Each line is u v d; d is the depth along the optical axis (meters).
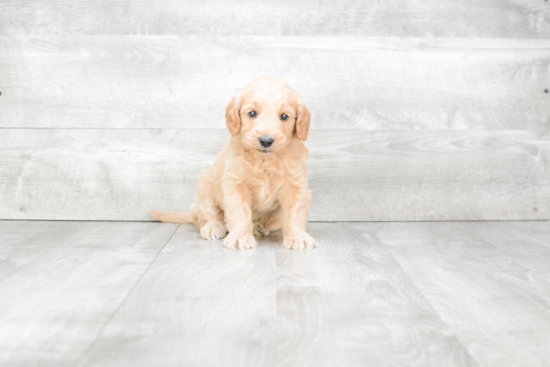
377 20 2.60
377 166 2.65
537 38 2.66
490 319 1.31
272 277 1.63
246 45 2.59
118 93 2.58
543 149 2.68
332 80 2.61
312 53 2.60
